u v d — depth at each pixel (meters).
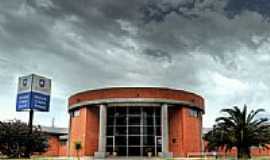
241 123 36.25
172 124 48.19
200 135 51.00
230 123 36.41
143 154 45.59
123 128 46.62
